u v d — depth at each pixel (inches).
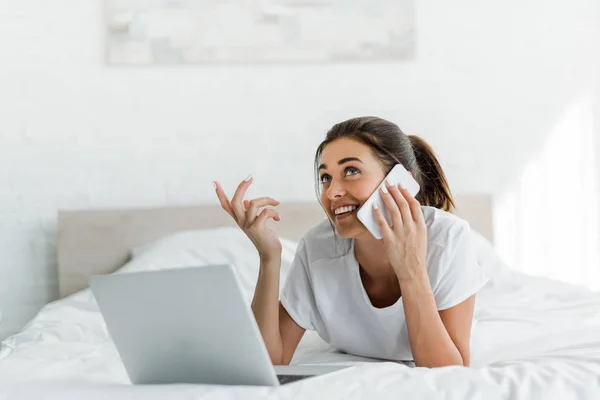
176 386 46.5
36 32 117.3
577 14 128.6
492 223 123.9
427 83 125.5
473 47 126.4
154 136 120.0
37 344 78.4
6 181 116.5
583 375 48.0
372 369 49.4
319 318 66.3
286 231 119.2
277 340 63.5
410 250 55.8
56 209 117.6
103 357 67.9
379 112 124.6
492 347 70.7
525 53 127.6
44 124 117.5
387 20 124.0
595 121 129.6
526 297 96.2
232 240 107.4
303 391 45.2
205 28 120.4
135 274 46.0
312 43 122.6
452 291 59.4
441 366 55.5
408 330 56.6
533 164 128.0
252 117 122.0
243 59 121.3
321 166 60.4
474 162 126.6
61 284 114.3
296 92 122.9
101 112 118.8
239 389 45.5
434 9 125.4
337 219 59.6
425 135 125.6
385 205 57.9
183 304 45.5
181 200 120.5
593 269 129.4
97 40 118.6
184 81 120.5
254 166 122.2
